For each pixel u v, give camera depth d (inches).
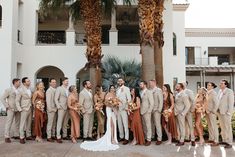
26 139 362.3
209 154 290.5
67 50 767.1
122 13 809.5
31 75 757.3
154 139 359.9
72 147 320.8
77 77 806.5
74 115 350.9
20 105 343.6
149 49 404.5
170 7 764.6
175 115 338.0
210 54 1219.2
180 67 847.7
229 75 1154.7
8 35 697.6
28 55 761.0
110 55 734.5
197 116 338.3
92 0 477.4
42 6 556.4
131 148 317.4
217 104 326.6
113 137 342.0
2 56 692.7
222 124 331.6
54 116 352.5
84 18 490.3
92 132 373.1
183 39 856.9
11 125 359.6
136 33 844.6
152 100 333.4
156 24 444.1
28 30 763.4
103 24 840.3
